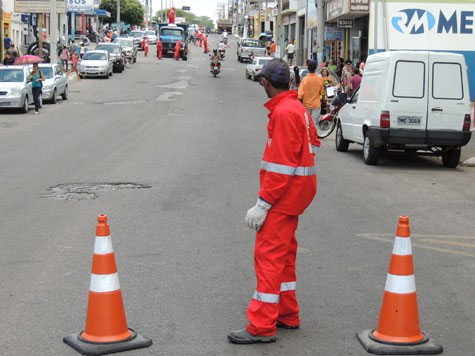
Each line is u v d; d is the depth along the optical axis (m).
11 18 56.12
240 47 64.12
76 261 6.88
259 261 4.86
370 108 14.39
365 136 14.72
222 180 11.77
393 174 13.32
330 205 9.96
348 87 21.28
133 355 4.62
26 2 47.75
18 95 24.39
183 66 55.81
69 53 51.81
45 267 6.66
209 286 6.13
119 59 46.62
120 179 11.72
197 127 20.53
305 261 7.01
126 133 18.72
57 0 47.94
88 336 4.76
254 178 12.02
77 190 10.71
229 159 14.31
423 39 29.45
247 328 4.89
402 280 4.79
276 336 5.00
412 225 8.86
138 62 59.12
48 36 69.00
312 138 5.05
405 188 11.71
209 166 13.31
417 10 29.28
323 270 6.70
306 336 5.02
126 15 115.06
